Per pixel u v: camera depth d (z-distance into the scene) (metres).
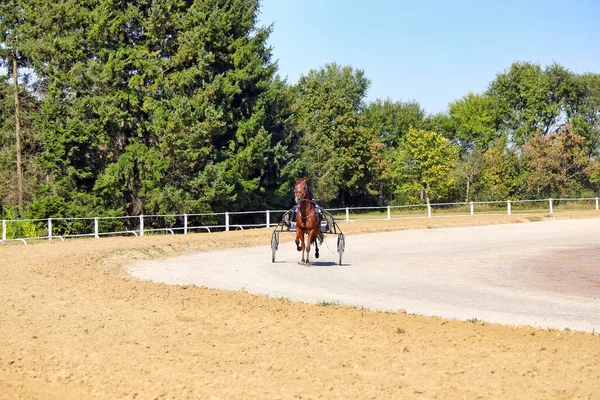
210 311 13.21
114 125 42.91
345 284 18.25
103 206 41.97
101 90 43.53
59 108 42.75
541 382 8.42
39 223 37.91
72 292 15.62
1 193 51.19
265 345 10.37
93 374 8.78
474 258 25.67
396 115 97.00
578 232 38.00
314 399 7.75
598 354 9.84
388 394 7.93
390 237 35.78
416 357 9.65
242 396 7.87
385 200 80.31
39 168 51.84
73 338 10.81
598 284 18.83
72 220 39.34
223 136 46.41
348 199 78.94
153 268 21.91
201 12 44.28
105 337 10.89
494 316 13.57
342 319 12.44
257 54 47.53
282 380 8.48
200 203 42.22
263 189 45.88
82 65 42.94
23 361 9.37
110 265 22.06
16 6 50.25
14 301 14.34
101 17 43.25
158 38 45.47
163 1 44.69
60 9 43.56
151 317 12.59
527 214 51.56
